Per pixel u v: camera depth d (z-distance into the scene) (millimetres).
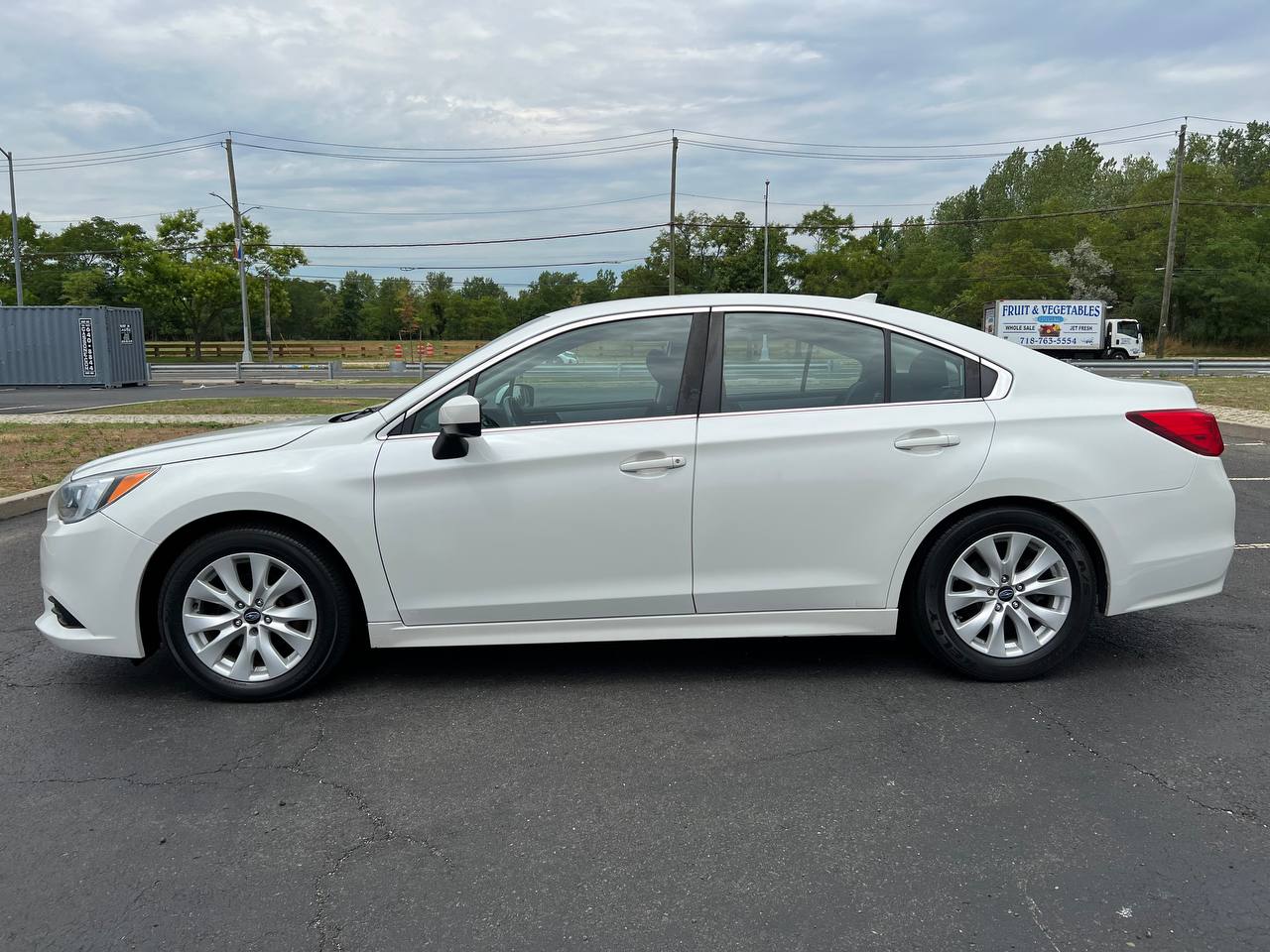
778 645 4398
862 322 3836
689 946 2236
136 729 3527
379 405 4387
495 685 3926
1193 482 3805
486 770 3172
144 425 14000
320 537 3695
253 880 2539
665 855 2637
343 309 105438
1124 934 2252
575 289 98500
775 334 3801
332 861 2629
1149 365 31125
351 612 3768
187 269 52625
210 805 2947
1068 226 72000
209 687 3727
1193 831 2717
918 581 3781
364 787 3055
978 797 2934
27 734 3492
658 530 3674
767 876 2527
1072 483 3684
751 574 3727
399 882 2523
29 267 70938
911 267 80500
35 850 2693
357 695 3832
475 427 3535
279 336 101562
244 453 3693
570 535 3662
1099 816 2809
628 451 3633
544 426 3688
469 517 3637
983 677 3840
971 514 3729
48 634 3729
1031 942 2229
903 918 2330
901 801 2916
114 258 68750
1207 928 2271
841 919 2332
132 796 3010
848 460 3668
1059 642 3791
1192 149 83562
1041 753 3232
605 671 4070
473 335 103500
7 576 5805
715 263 79688
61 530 3676
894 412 3727
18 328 28078
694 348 3775
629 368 3775
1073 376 3859
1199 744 3289
